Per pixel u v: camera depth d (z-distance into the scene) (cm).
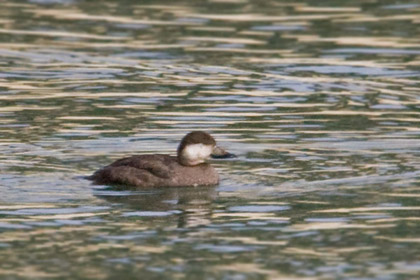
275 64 2414
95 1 3069
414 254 1212
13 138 1758
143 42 2623
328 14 2911
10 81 2241
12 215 1366
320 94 2139
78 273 1149
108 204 1424
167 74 2322
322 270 1159
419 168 1594
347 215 1370
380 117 1942
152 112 1972
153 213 1388
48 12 2945
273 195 1465
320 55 2497
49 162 1617
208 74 2322
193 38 2661
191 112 1977
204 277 1136
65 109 1991
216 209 1404
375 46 2573
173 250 1232
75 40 2644
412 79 2278
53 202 1427
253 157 1664
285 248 1238
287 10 2964
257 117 1941
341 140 1772
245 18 2862
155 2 3066
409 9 2958
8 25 2783
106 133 1806
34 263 1183
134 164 1540
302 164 1622
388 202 1424
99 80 2264
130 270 1159
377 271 1155
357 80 2269
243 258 1202
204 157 1538
